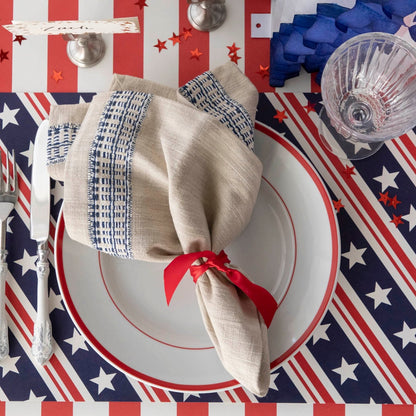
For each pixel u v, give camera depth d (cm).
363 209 72
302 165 67
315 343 71
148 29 74
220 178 63
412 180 72
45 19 74
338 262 65
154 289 69
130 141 62
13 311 71
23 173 73
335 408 71
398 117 69
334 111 66
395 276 71
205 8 72
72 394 71
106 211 62
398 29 65
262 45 74
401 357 71
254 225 69
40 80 73
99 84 73
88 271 68
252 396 71
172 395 71
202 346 67
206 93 65
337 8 64
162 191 63
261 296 62
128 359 66
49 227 71
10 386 71
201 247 61
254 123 67
